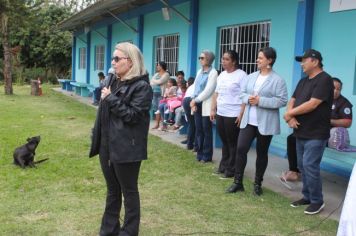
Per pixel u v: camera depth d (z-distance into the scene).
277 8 8.15
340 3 6.75
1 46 29.09
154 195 5.41
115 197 3.95
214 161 7.21
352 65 6.62
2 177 6.00
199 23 11.05
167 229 4.38
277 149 7.87
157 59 13.95
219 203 5.16
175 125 9.95
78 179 6.02
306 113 4.74
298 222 4.62
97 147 3.84
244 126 5.41
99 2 13.61
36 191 5.45
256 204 5.15
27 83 28.61
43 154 7.50
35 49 30.31
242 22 9.22
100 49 20.69
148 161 7.14
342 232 3.36
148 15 14.31
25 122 11.07
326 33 7.06
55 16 29.89
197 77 6.99
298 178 6.14
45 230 4.27
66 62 31.14
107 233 3.98
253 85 5.32
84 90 19.66
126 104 3.60
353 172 3.37
